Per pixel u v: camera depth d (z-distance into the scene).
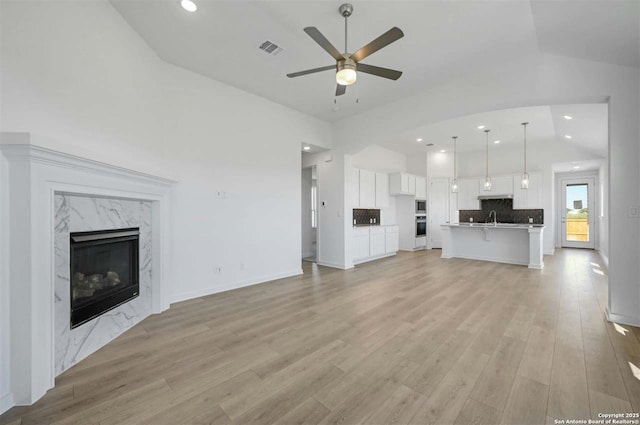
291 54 3.33
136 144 2.91
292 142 5.07
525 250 5.98
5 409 1.61
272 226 4.73
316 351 2.29
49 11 1.92
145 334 2.62
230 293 3.94
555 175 8.90
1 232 1.61
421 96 4.30
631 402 1.63
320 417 1.54
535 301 3.50
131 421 1.52
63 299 2.01
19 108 1.72
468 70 3.68
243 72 3.76
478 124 5.81
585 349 2.27
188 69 3.67
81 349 2.18
